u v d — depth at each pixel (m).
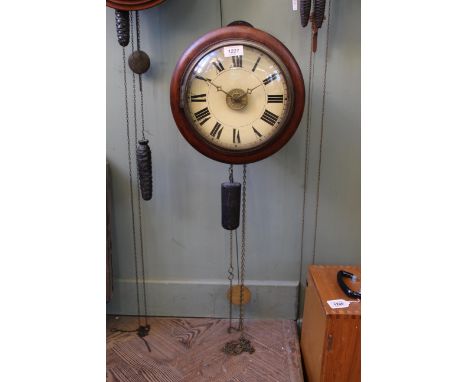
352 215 1.60
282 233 1.64
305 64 1.46
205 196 1.62
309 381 1.43
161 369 1.43
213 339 1.59
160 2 1.26
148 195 1.39
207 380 1.38
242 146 1.21
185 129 1.22
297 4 1.32
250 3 1.42
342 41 1.43
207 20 1.44
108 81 1.51
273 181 1.59
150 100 1.52
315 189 1.58
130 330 1.65
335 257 1.66
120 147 1.58
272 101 1.18
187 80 1.17
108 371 1.42
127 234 1.67
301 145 1.54
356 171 1.55
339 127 1.51
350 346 1.25
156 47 1.47
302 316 1.73
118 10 1.26
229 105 1.18
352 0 1.40
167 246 1.68
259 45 1.15
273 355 1.50
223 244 1.67
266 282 1.69
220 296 1.71
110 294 1.65
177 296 1.72
